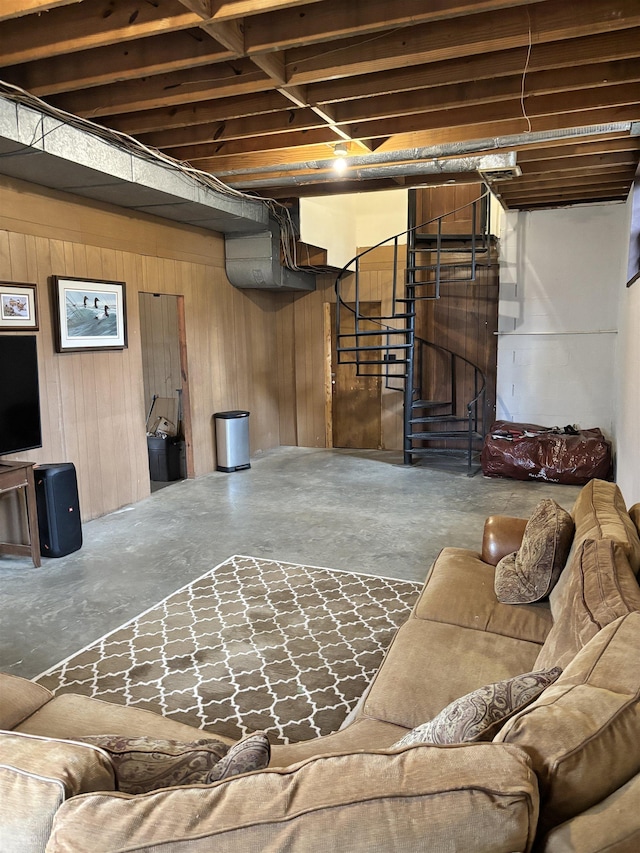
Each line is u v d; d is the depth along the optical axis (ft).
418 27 9.36
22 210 14.02
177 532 15.48
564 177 17.34
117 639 10.01
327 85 11.12
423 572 12.56
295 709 8.04
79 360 15.99
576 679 3.79
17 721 5.67
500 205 22.00
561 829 2.81
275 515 16.85
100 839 2.68
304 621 10.51
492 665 6.24
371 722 5.65
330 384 26.66
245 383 24.66
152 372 24.00
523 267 22.63
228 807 2.77
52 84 10.61
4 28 9.42
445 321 24.64
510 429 21.39
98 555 13.93
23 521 14.19
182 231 20.01
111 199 16.10
